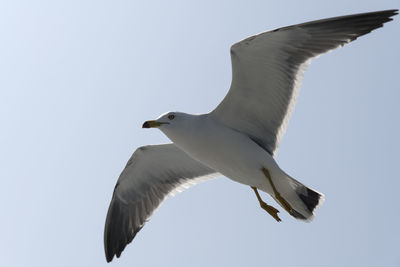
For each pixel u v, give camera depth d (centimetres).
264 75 1319
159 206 1631
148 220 1630
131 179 1617
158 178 1622
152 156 1566
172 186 1628
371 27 1297
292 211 1402
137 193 1638
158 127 1382
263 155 1366
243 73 1314
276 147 1403
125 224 1636
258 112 1382
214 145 1377
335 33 1306
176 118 1382
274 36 1263
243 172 1389
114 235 1633
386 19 1292
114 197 1633
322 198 1362
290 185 1374
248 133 1416
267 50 1282
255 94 1352
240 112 1383
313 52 1315
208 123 1379
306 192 1377
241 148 1367
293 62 1315
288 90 1340
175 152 1548
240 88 1339
